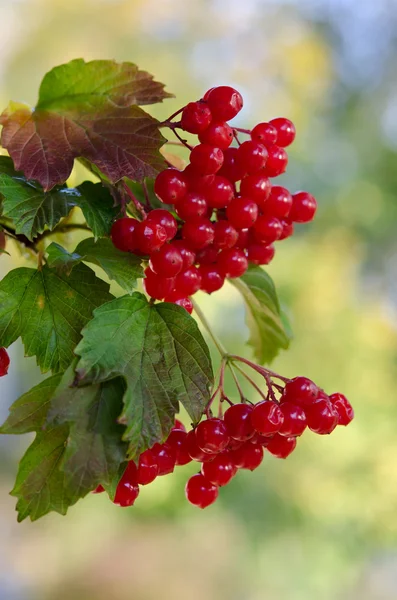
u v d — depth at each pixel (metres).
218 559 5.45
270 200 1.04
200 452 0.91
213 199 0.95
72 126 0.94
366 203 6.55
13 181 0.93
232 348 5.14
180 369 0.85
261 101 6.58
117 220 0.92
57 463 0.84
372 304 6.40
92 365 0.80
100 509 6.02
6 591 5.25
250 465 0.97
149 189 1.11
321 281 6.00
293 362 5.66
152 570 5.42
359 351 5.80
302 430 0.90
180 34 6.63
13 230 1.07
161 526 5.84
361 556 5.23
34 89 6.44
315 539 5.23
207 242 0.96
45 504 0.84
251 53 6.75
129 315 0.87
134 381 0.82
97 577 5.42
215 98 0.91
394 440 5.44
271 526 5.30
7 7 6.44
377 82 7.61
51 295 0.91
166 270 0.91
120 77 0.97
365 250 6.65
